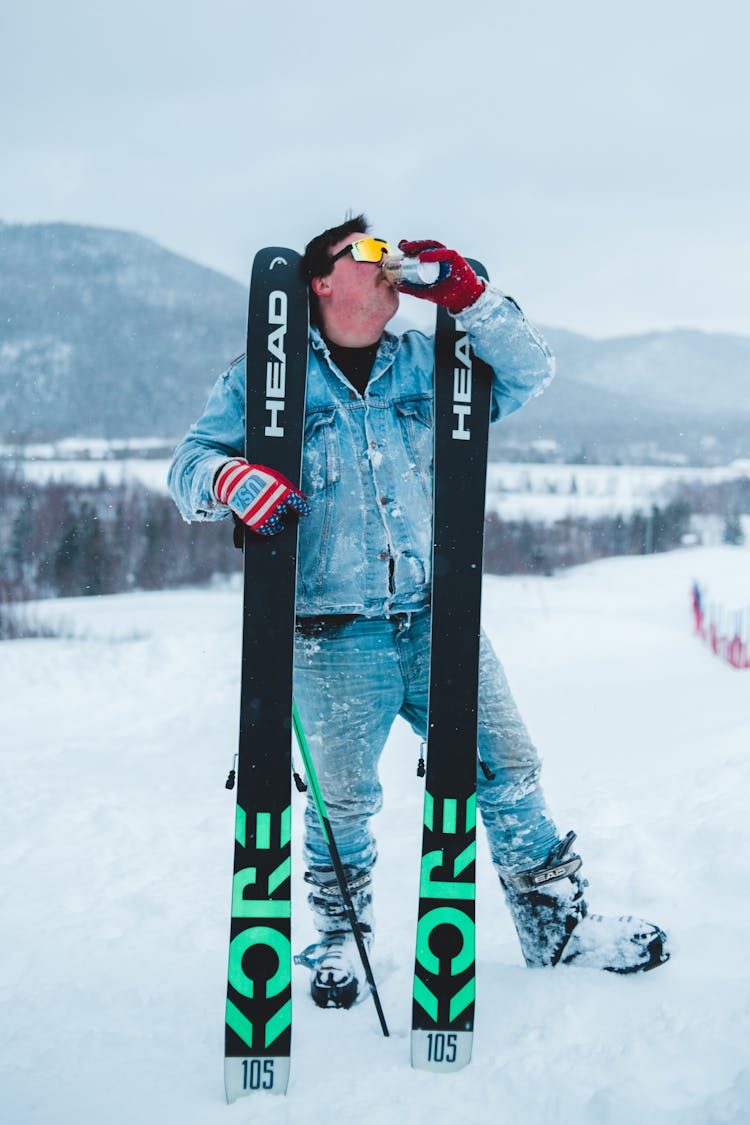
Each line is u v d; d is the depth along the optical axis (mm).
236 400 2061
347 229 2016
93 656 12898
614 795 4422
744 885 2760
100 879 3668
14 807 5066
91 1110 1738
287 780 1886
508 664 15203
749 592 43812
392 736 6836
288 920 1844
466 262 1963
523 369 2029
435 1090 1762
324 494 2008
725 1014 1930
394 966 2400
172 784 5820
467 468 2016
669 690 9836
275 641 1897
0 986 2459
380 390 2051
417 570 2039
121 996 2293
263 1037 1790
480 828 3951
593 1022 1941
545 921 2148
